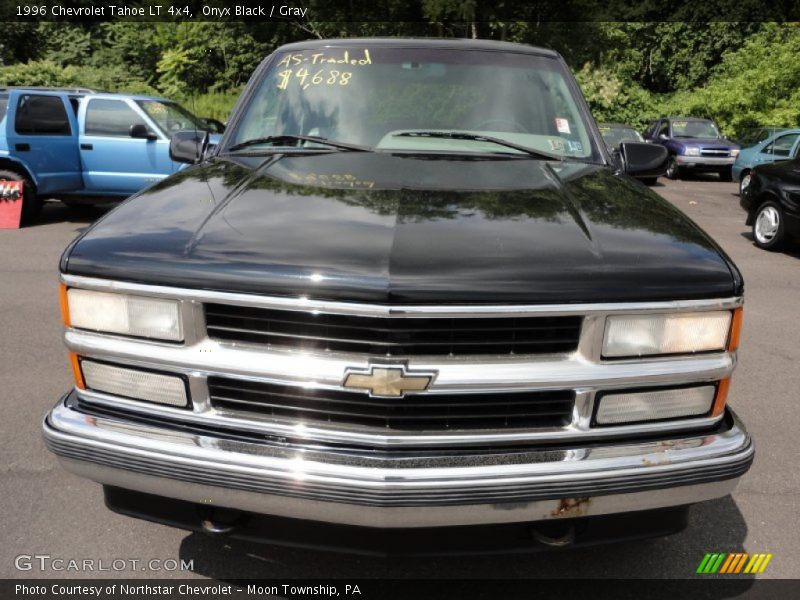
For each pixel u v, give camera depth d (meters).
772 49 22.08
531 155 2.91
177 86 23.12
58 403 2.10
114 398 2.00
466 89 3.20
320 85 3.21
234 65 23.98
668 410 1.94
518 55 3.38
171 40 24.08
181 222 2.07
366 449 1.84
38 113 9.34
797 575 2.47
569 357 1.84
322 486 1.78
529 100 3.21
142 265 1.89
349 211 2.08
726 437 1.97
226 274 1.81
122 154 9.61
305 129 3.07
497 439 1.85
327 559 2.50
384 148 2.91
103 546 2.56
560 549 1.95
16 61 24.97
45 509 2.78
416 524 1.80
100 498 2.87
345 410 1.85
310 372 1.80
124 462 1.91
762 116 20.91
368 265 1.77
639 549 2.59
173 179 2.56
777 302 6.39
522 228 2.00
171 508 2.03
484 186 2.39
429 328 1.76
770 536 2.70
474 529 1.90
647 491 1.88
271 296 1.78
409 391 1.79
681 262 1.91
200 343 1.88
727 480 1.94
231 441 1.87
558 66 3.39
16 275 6.75
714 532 2.72
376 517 1.79
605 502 1.86
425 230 1.95
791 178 8.69
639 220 2.15
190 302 1.85
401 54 3.31
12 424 3.49
